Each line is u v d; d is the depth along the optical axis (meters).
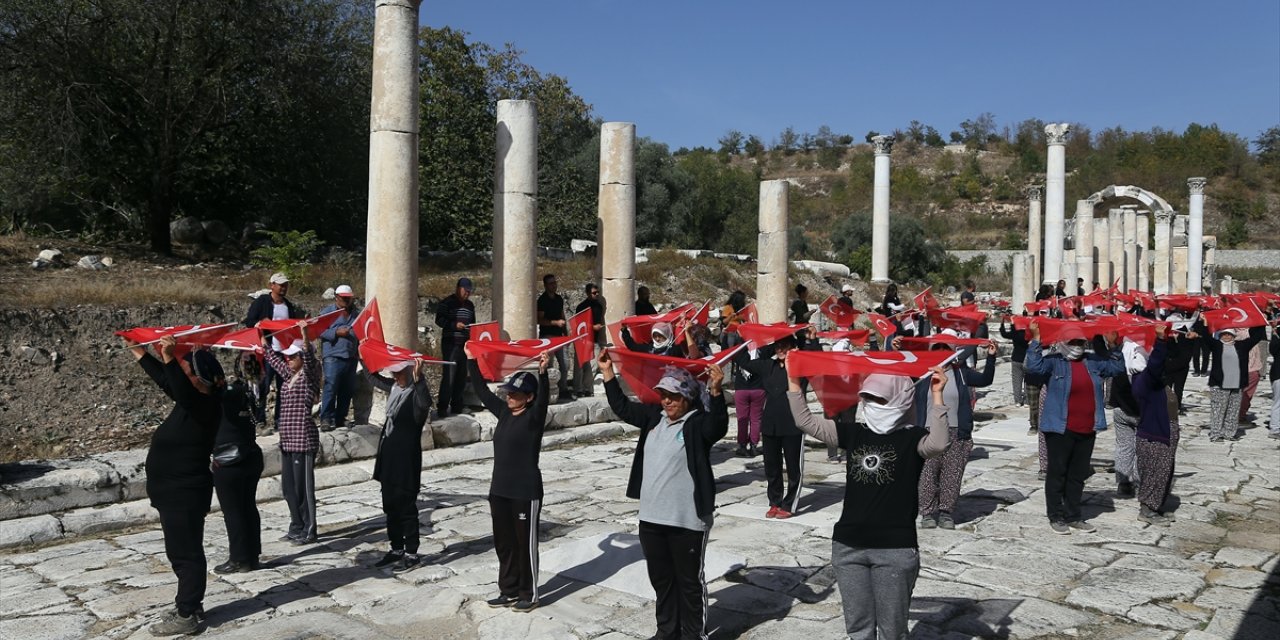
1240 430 14.86
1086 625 6.00
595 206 37.38
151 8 21.80
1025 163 94.44
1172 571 7.18
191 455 5.82
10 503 8.13
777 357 8.78
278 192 26.28
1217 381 13.57
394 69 10.99
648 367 5.58
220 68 23.20
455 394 12.23
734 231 50.94
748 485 10.31
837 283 35.44
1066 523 8.43
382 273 11.02
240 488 6.98
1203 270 49.88
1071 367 8.38
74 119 21.47
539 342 6.51
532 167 13.14
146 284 17.33
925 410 8.03
